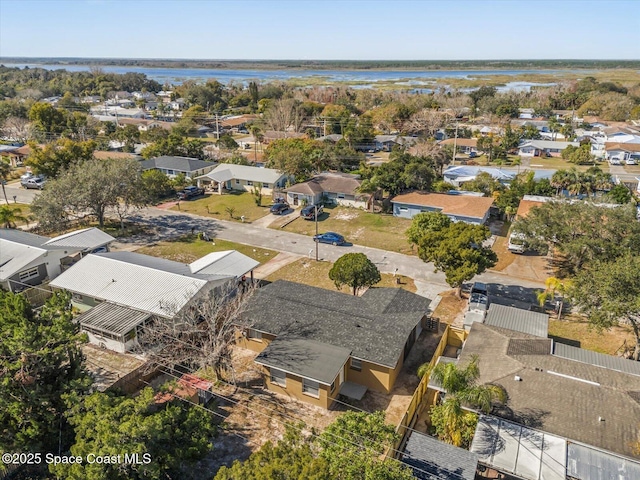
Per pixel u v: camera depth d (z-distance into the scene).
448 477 17.45
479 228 33.34
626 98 137.88
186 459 17.30
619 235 34.19
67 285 31.28
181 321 26.77
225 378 25.78
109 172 48.53
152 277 31.19
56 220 46.16
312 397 23.70
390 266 41.34
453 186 63.12
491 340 25.45
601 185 59.06
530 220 38.69
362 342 25.11
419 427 22.41
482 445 18.95
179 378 25.02
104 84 195.88
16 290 33.62
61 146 72.25
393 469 15.56
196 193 63.50
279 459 14.76
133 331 27.45
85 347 27.92
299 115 116.12
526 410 20.34
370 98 161.12
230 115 146.00
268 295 29.69
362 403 24.05
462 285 37.06
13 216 48.47
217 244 46.75
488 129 114.12
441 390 22.16
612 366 23.58
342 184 59.59
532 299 35.12
